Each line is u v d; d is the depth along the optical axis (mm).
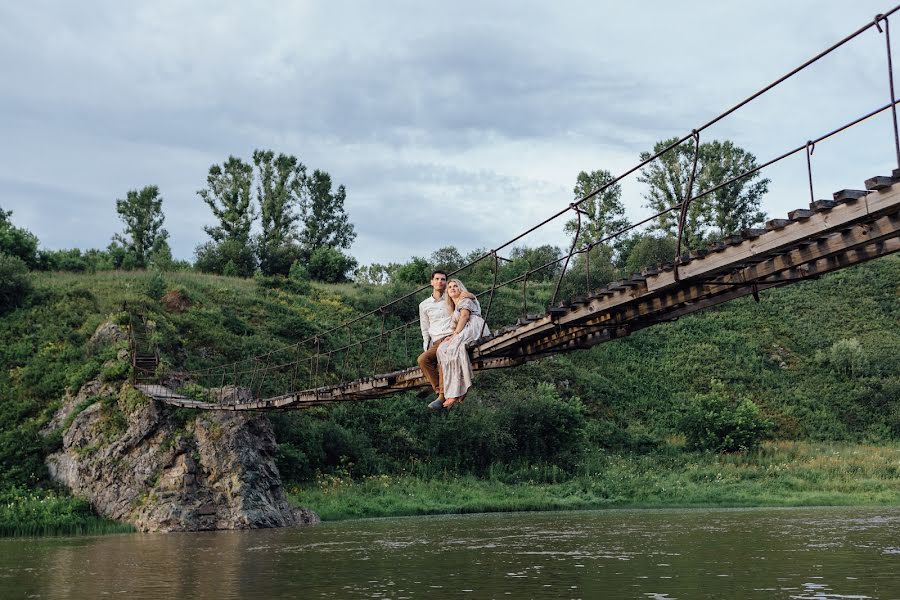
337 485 38781
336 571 16062
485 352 14219
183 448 32438
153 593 13531
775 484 42125
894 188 7574
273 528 30625
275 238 85875
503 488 41938
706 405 51250
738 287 10516
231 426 33062
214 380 44062
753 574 14664
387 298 62500
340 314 58594
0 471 33875
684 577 14430
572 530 25812
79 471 33125
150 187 86938
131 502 31750
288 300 59562
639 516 32125
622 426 53188
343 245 92812
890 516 29672
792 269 9758
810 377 60000
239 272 73250
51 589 14250
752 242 9227
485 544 21562
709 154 70938
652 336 64250
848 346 60188
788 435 53000
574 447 47656
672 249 68250
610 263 72250
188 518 30453
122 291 49656
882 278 73125
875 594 12211
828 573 14656
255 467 32688
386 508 36469
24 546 24156
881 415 55094
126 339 41156
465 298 13375
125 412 34250
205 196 86125
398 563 17344
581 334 13969
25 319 44219
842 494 39312
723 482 42875
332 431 41906
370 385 20500
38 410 37312
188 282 56562
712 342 63844
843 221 8078
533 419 47219
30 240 58656
